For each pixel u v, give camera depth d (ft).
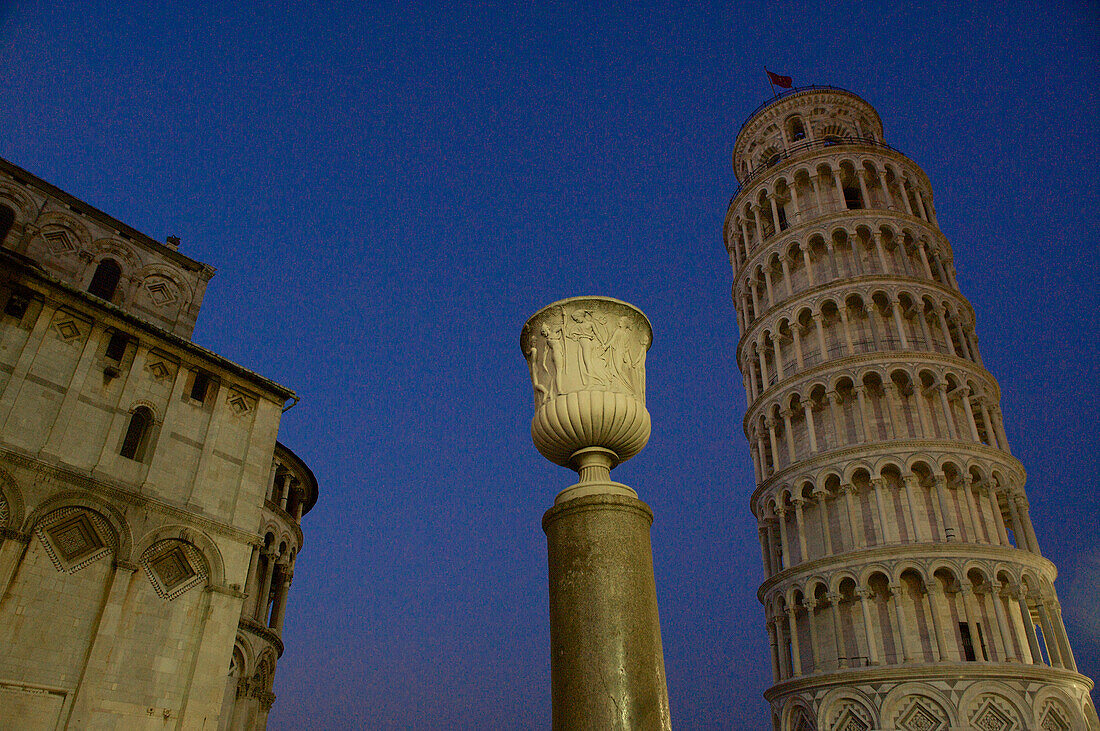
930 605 148.05
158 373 101.45
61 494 85.61
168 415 99.71
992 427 179.73
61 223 113.60
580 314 36.58
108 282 117.29
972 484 165.48
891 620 151.23
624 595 29.68
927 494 162.50
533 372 37.47
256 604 150.20
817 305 189.16
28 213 110.22
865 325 186.39
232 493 102.22
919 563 151.12
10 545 80.38
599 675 28.02
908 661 144.87
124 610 86.63
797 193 214.48
